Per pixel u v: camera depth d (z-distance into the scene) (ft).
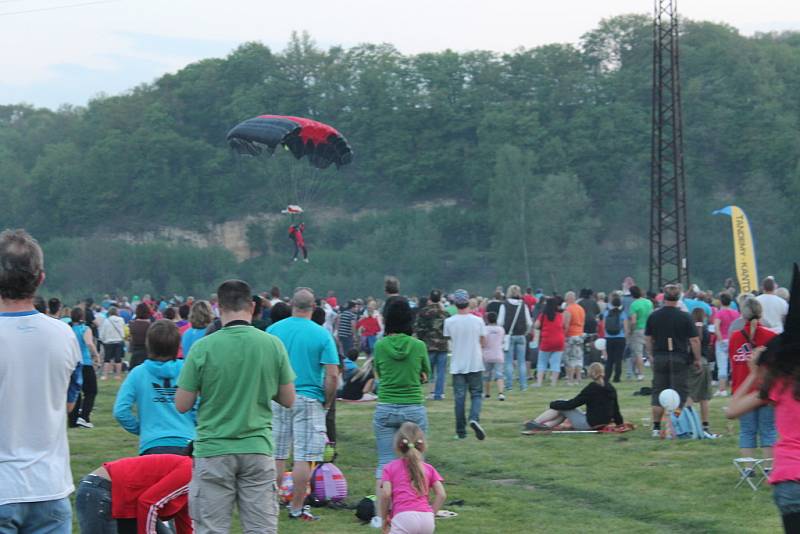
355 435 133.49
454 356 126.31
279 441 85.05
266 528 55.67
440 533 78.84
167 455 57.88
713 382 195.21
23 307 41.73
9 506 39.40
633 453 114.62
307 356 81.66
